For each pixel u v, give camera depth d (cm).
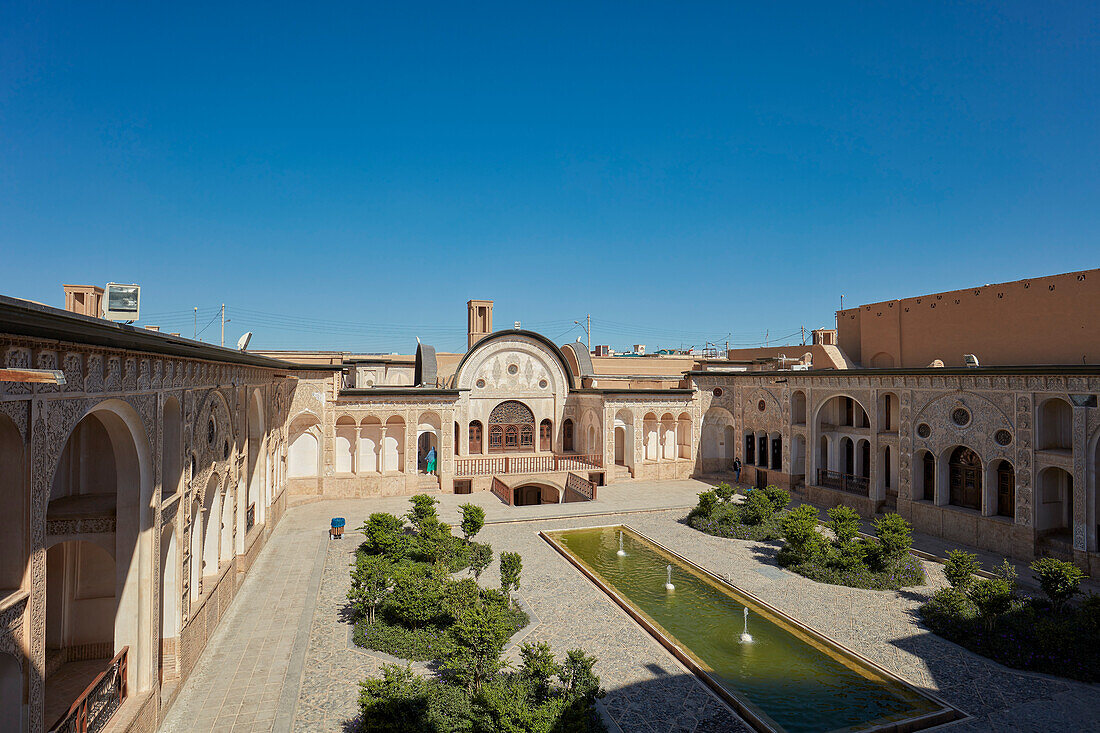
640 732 920
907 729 938
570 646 1208
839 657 1173
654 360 4241
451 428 2694
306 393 2478
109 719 791
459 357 4166
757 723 935
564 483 2789
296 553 1786
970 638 1205
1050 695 1030
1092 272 1972
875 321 2947
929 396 2009
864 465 2372
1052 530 1716
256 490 1834
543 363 3189
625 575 1652
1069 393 1596
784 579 1596
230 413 1366
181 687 1009
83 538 866
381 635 1208
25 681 592
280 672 1084
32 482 595
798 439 2631
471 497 2603
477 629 969
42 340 582
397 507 2392
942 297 2553
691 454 3084
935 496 1989
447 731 839
